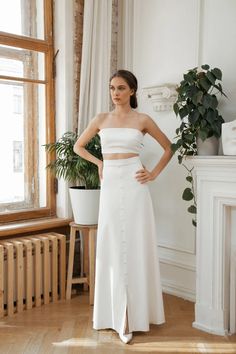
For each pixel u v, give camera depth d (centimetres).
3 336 262
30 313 302
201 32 313
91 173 311
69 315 298
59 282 335
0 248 290
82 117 350
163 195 349
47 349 245
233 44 291
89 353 241
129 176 262
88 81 351
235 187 257
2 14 324
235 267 272
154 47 350
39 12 348
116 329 266
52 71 353
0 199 332
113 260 264
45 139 356
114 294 265
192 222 320
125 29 371
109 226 263
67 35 346
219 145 293
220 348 249
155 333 270
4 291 301
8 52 327
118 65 382
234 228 273
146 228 265
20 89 338
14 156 339
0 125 328
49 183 358
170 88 322
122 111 269
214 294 273
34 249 313
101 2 348
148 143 358
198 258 280
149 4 352
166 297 338
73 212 325
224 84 297
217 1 300
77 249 367
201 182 275
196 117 269
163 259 350
